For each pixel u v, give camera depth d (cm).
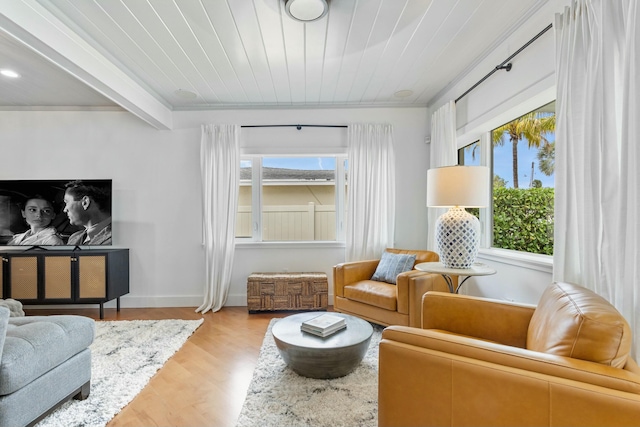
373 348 265
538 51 219
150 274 405
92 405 187
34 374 159
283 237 423
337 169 422
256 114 408
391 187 396
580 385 96
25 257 354
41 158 402
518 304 175
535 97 225
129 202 404
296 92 362
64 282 355
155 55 275
